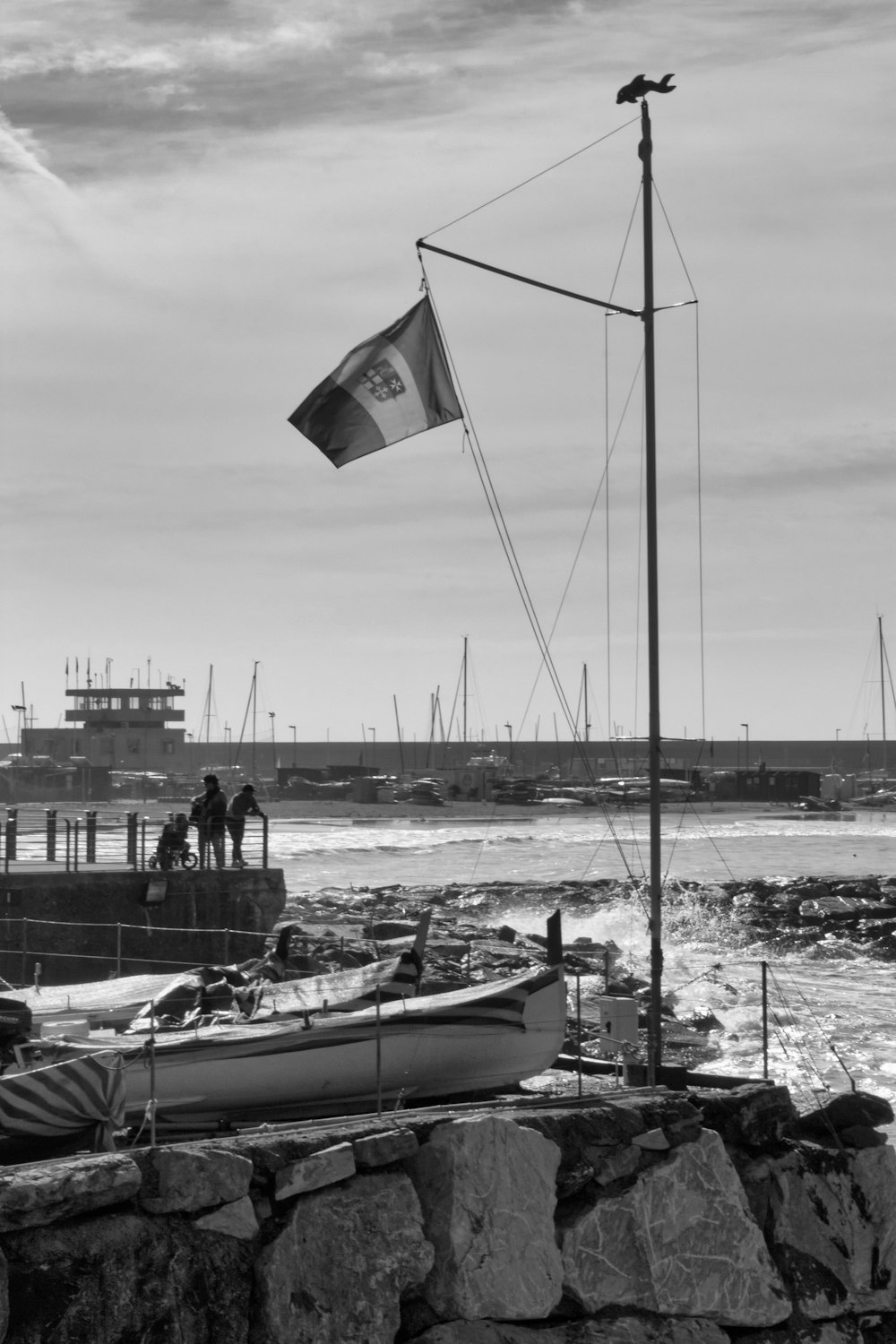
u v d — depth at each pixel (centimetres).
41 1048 1370
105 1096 1179
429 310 1914
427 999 1527
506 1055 1523
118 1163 1026
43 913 3027
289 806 15475
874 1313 1373
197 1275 1041
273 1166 1108
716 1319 1270
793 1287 1330
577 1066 1458
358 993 1630
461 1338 1127
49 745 18100
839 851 10081
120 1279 1007
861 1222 1402
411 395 1912
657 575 1731
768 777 16988
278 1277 1070
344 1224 1112
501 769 17738
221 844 3284
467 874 8181
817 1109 1453
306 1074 1441
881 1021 3519
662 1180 1281
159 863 3297
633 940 5275
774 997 3859
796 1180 1382
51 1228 996
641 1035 1947
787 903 5866
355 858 9306
